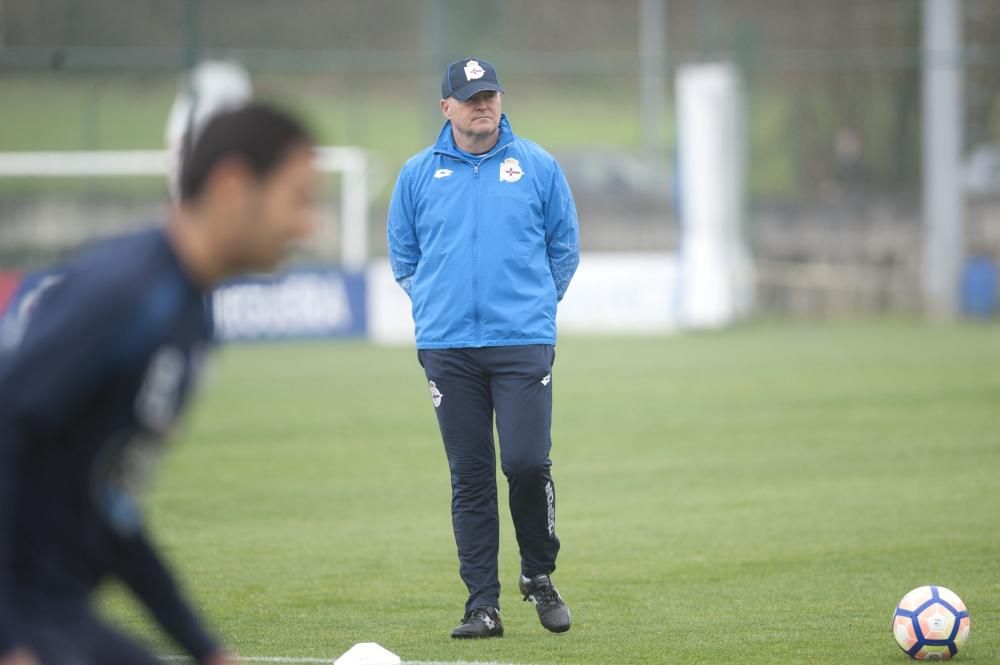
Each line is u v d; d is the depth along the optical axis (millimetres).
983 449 38344
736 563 26016
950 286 75125
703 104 71438
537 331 20375
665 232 73062
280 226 9562
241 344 67938
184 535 29094
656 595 23656
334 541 28516
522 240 20500
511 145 20797
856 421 43312
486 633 20734
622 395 49812
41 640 9438
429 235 20734
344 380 54750
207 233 9555
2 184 94312
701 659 19422
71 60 67938
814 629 21125
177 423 10047
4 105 95812
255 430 43312
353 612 22719
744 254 74562
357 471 36656
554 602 20969
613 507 31688
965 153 80625
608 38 98438
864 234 76375
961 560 25859
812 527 29094
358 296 69688
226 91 65375
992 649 19641
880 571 25109
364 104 96125
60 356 8992
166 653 20109
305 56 94062
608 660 19422
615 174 79750
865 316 76500
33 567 9633
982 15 85688
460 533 20938
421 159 20984
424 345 20688
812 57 82938
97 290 9141
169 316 9477
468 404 20609
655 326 72188
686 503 31969
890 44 86938
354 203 73500
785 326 73125
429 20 82812
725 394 49469
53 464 9422
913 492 32688
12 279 60125
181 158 10477
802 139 82062
